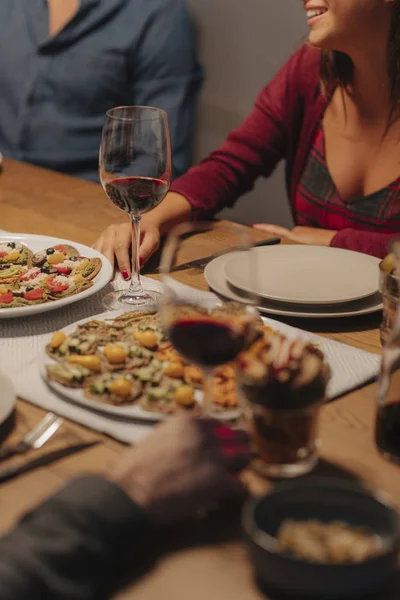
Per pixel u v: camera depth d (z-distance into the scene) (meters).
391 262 1.18
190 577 0.74
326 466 0.91
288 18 3.08
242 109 3.36
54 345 1.11
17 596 0.69
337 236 1.79
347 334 1.28
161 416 0.96
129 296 1.37
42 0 3.08
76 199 1.96
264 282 1.38
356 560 0.69
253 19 3.20
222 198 2.07
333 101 2.07
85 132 3.10
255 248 1.56
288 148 2.22
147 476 0.79
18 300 1.29
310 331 1.29
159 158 1.34
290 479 0.89
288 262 1.48
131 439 0.94
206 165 2.11
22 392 1.04
